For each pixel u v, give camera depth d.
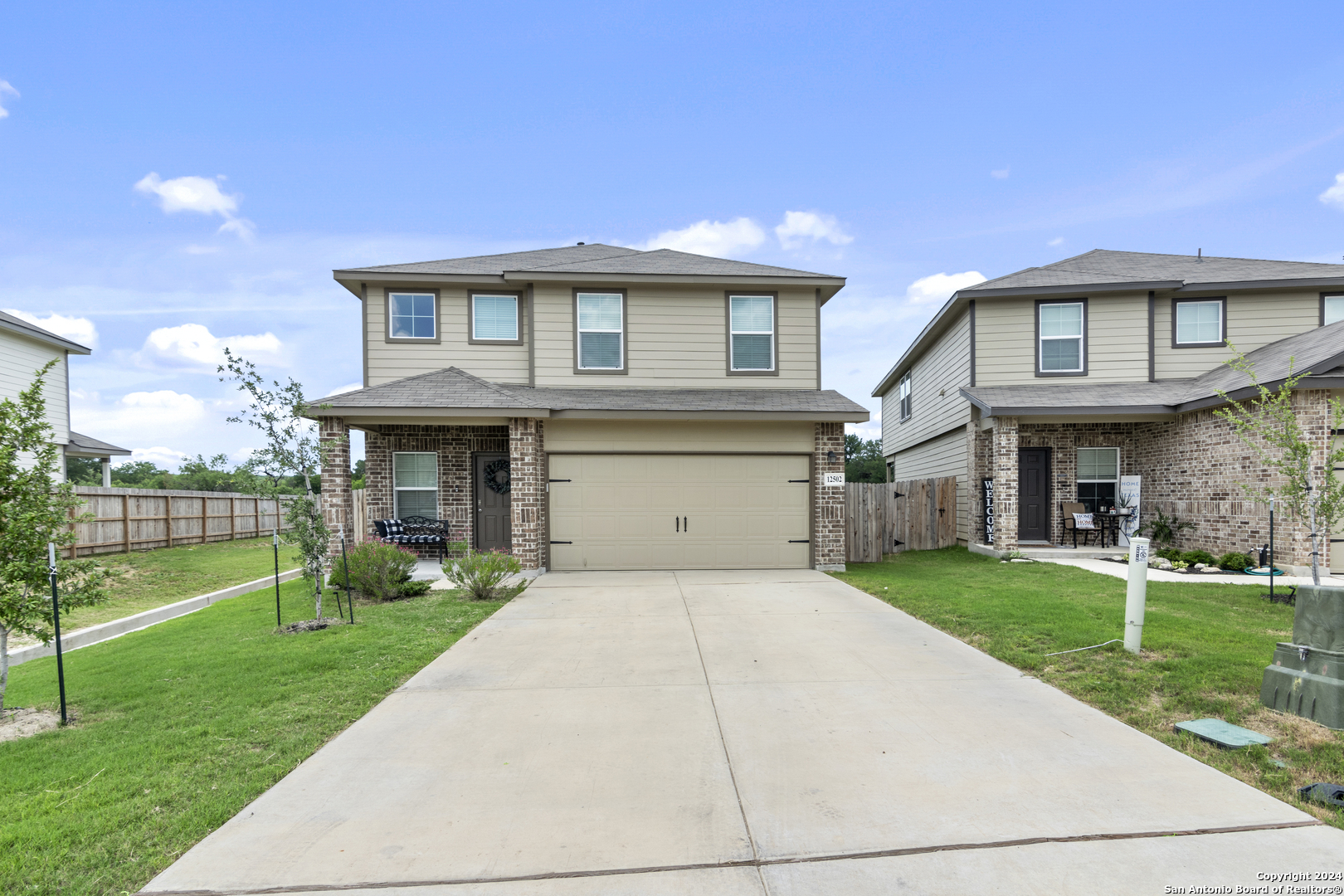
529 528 11.73
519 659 6.53
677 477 12.50
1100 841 3.18
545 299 13.46
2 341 17.22
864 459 43.34
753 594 9.86
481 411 11.46
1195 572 11.44
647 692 5.50
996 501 13.89
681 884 2.90
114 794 3.82
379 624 8.20
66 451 19.69
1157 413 13.20
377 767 4.13
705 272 13.54
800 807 3.55
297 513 8.44
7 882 3.00
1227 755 4.12
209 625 8.62
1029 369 15.06
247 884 2.96
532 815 3.51
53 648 8.13
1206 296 14.74
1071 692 5.36
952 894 2.80
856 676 5.84
